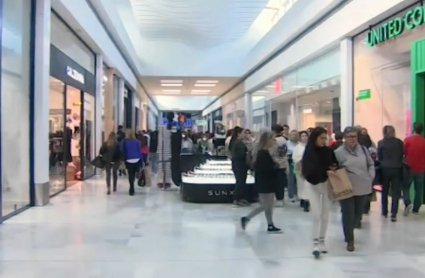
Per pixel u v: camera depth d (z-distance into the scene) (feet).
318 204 17.15
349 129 18.21
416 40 28.17
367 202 25.21
